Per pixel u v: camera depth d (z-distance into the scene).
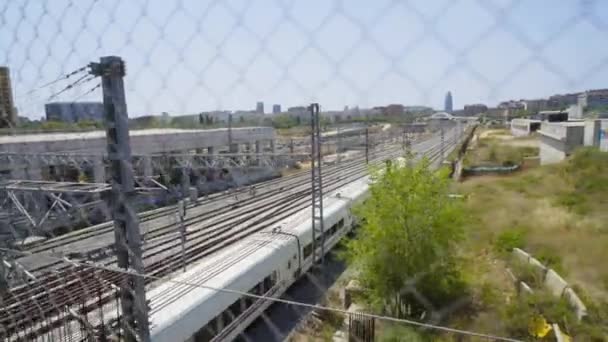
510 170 24.25
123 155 3.25
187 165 14.38
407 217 7.71
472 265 10.73
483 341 6.66
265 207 16.80
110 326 4.35
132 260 3.33
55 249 7.39
